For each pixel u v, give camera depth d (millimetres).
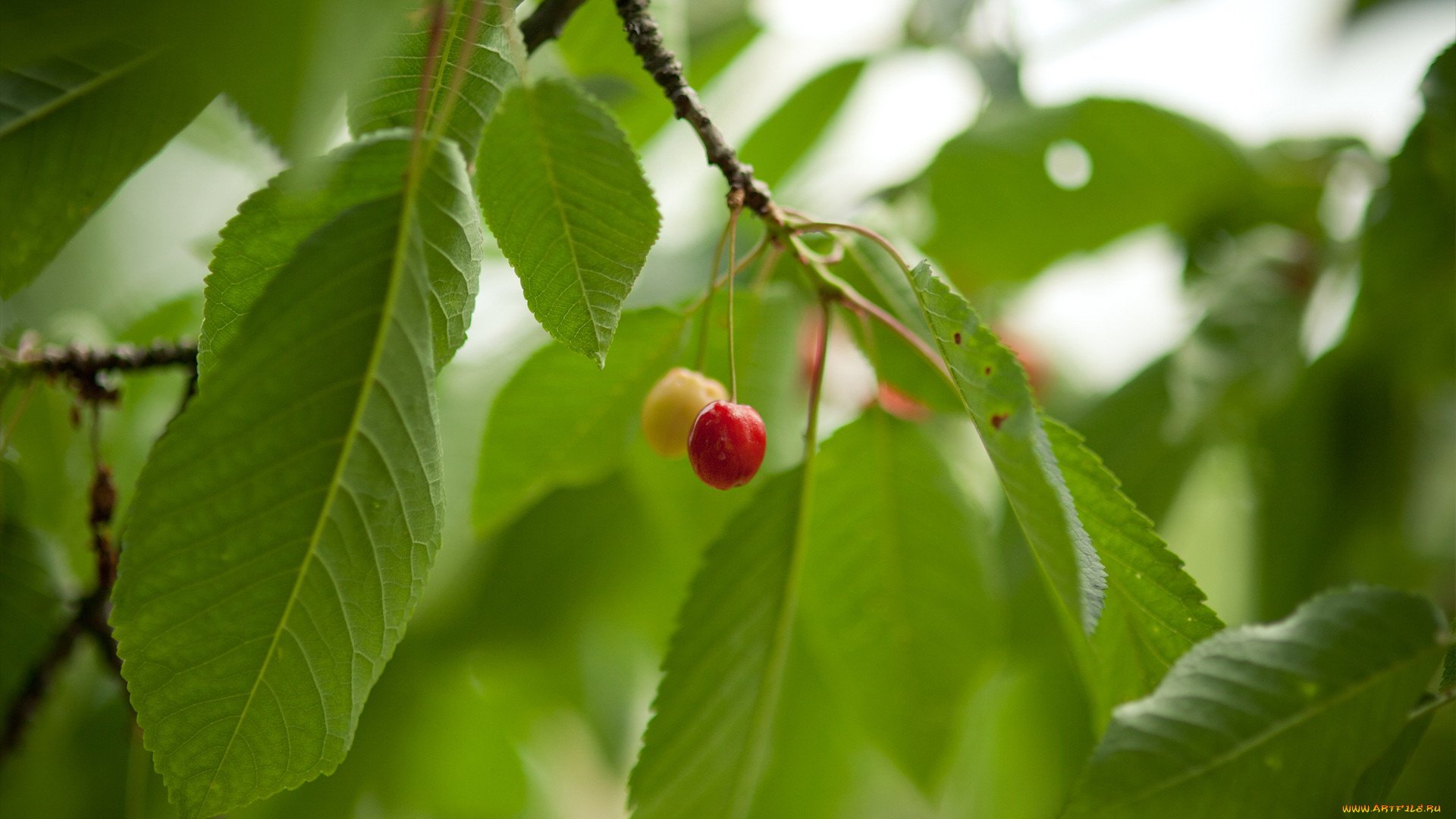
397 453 531
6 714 686
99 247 800
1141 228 920
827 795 886
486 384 825
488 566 872
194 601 527
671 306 654
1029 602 829
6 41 480
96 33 479
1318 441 876
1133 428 867
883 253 634
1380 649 554
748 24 831
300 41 469
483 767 948
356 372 522
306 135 469
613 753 973
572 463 672
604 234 562
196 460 518
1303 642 556
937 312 562
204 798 540
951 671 698
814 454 644
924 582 690
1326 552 871
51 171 562
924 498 680
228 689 536
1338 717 552
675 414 623
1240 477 1028
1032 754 910
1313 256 891
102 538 666
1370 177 904
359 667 543
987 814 937
